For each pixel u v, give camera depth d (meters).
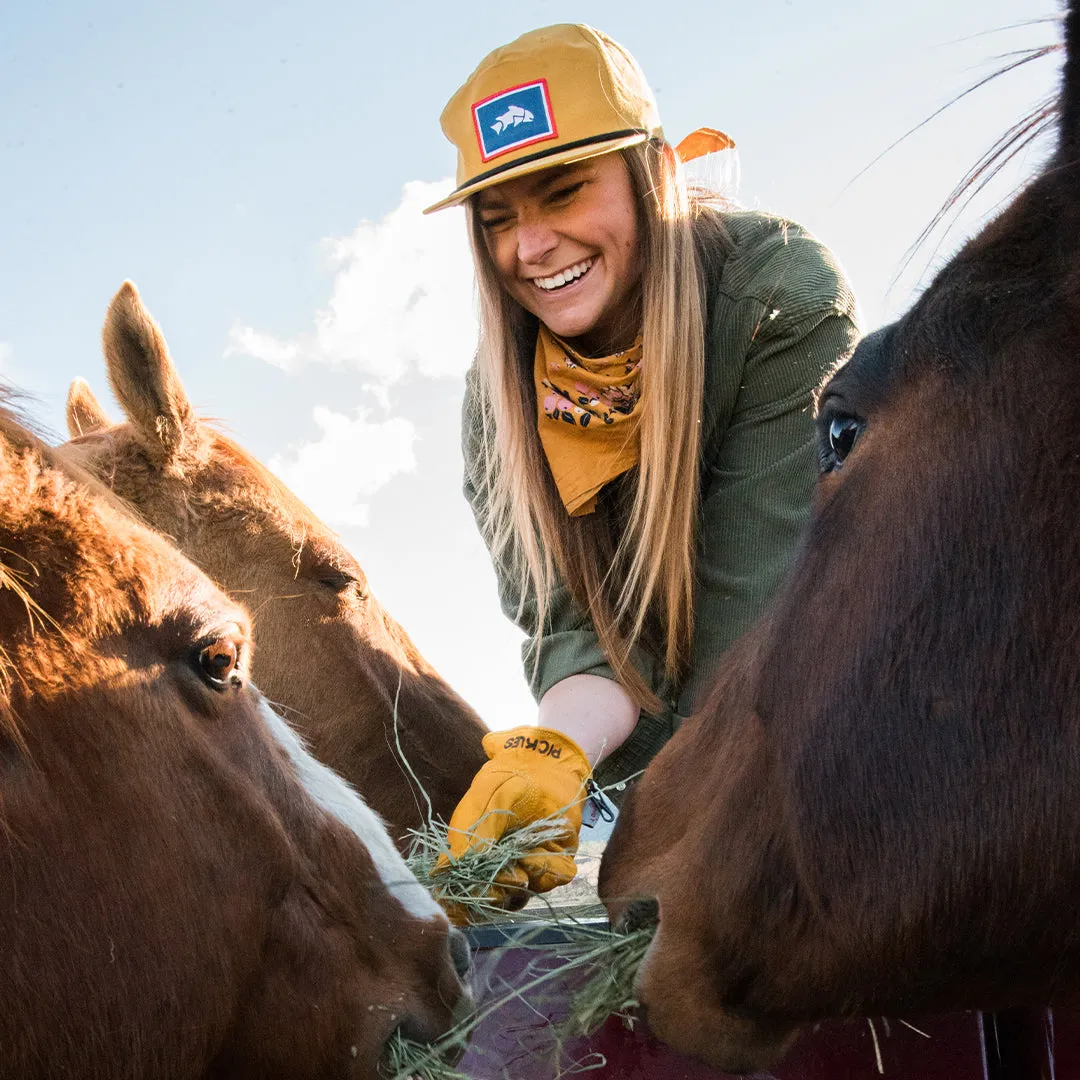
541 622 2.68
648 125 2.45
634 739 2.72
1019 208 1.42
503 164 2.35
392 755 3.17
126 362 2.88
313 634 3.09
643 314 2.49
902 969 1.49
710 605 2.56
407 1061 1.71
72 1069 1.45
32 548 1.53
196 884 1.56
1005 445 1.39
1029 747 1.35
